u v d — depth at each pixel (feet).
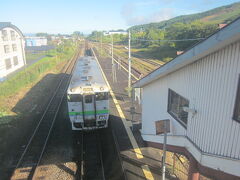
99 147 38.37
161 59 148.36
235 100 14.42
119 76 96.68
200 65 18.25
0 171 32.17
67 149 38.32
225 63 15.03
